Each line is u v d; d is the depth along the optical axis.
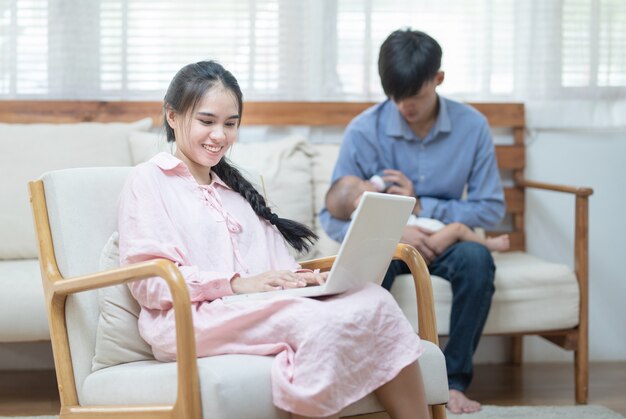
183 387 1.71
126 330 2.03
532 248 3.81
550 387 3.39
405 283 3.00
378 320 1.82
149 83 3.64
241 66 3.66
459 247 3.00
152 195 2.04
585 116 3.78
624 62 3.79
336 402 1.73
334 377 1.73
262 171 3.39
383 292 1.90
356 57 3.72
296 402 1.70
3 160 3.26
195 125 2.14
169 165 2.12
